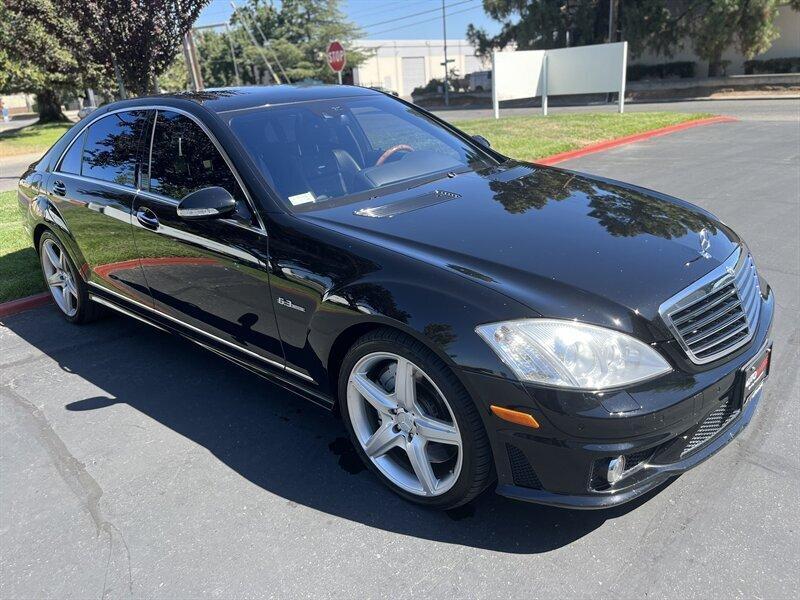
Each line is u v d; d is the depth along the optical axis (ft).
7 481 9.93
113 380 12.94
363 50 183.11
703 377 7.55
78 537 8.67
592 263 8.05
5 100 241.35
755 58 106.52
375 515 8.76
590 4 110.42
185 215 9.62
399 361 8.27
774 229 20.06
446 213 9.59
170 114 11.74
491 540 8.16
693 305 7.80
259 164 10.34
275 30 174.19
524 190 10.69
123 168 12.63
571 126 45.50
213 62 187.83
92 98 136.56
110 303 14.01
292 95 12.51
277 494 9.30
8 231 23.65
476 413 7.61
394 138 12.48
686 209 10.53
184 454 10.37
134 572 8.00
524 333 7.18
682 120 47.60
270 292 9.66
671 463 7.64
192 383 12.67
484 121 52.42
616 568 7.57
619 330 7.21
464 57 238.89
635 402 7.02
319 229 9.23
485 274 7.84
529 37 117.91
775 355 12.25
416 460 8.53
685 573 7.43
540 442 7.20
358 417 9.18
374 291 8.21
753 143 36.99
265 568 7.93
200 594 7.61
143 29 30.58
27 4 30.25
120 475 9.93
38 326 15.89
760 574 7.35
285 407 11.65
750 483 8.82
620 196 10.69
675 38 103.55
